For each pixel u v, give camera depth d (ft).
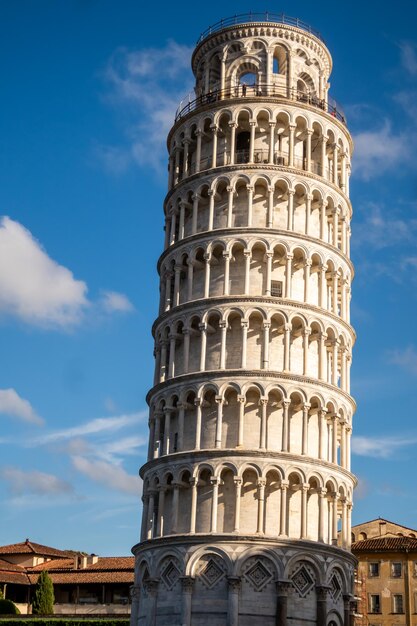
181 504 222.89
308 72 274.36
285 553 209.26
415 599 369.30
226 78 270.46
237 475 216.13
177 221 258.16
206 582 209.46
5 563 400.88
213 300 234.79
